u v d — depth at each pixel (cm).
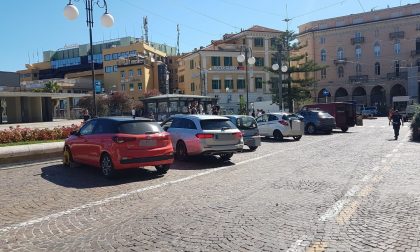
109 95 6328
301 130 2338
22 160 1327
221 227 623
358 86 7575
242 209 730
